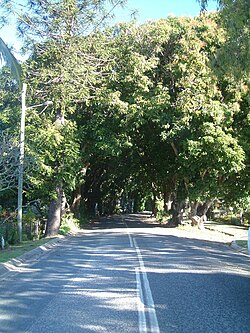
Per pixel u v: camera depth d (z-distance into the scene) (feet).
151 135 116.26
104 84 95.25
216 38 91.35
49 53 83.10
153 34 96.22
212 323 24.98
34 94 84.53
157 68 102.12
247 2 42.34
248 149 97.25
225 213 211.41
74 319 26.00
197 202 114.62
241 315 26.68
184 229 108.37
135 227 122.11
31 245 65.67
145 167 140.46
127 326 24.53
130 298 31.19
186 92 92.79
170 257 53.26
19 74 32.76
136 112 96.17
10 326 24.63
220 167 94.38
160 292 33.04
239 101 93.91
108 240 77.46
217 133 90.74
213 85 88.17
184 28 96.32
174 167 121.70
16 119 85.51
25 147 72.90
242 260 53.67
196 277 39.37
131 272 41.91
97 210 203.41
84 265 46.98
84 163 114.52
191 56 91.61
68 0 78.69
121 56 95.86
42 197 89.45
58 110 89.30
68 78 82.58
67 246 68.03
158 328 24.08
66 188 98.63
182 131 96.63
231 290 33.88
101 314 27.07
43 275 41.06
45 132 81.92
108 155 109.70
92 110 102.42
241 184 110.83
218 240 87.20
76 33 83.51
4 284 36.86
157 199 173.68
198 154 95.14
